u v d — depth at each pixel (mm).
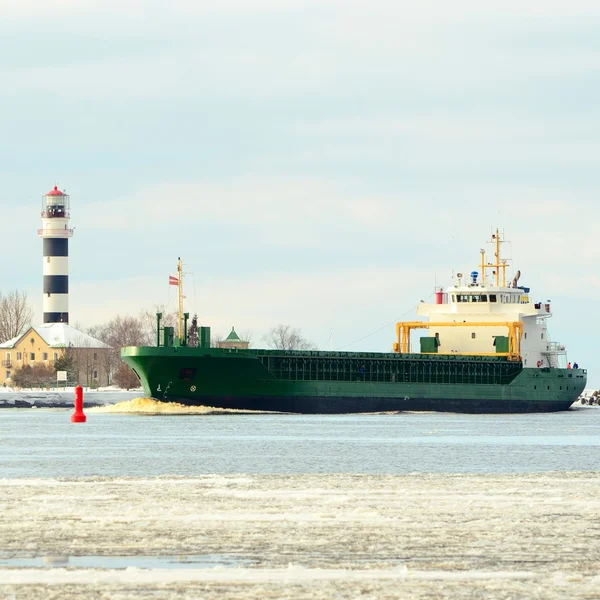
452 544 172625
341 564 159000
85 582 147750
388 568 156375
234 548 169250
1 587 145250
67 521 191375
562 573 153500
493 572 154250
